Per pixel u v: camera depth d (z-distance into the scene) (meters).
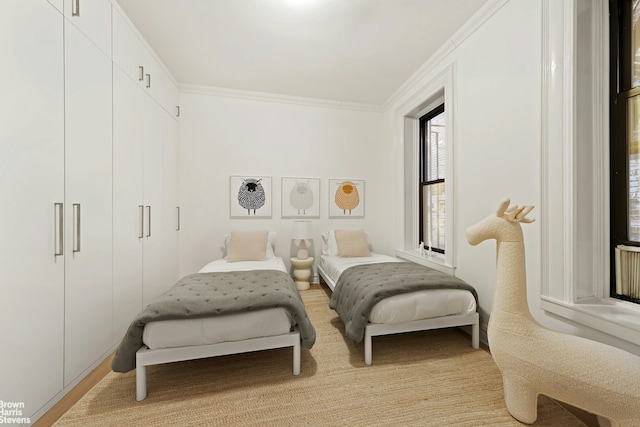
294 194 3.64
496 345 1.29
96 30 1.74
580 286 1.42
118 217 1.98
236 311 1.51
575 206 1.40
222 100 3.42
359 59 2.70
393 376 1.62
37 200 1.31
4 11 1.17
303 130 3.68
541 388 1.18
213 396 1.44
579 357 1.08
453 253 2.36
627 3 1.38
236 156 3.47
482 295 2.06
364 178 3.88
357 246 3.31
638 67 1.34
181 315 1.45
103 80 1.81
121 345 1.42
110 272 1.88
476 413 1.31
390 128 3.72
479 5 1.98
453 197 2.35
